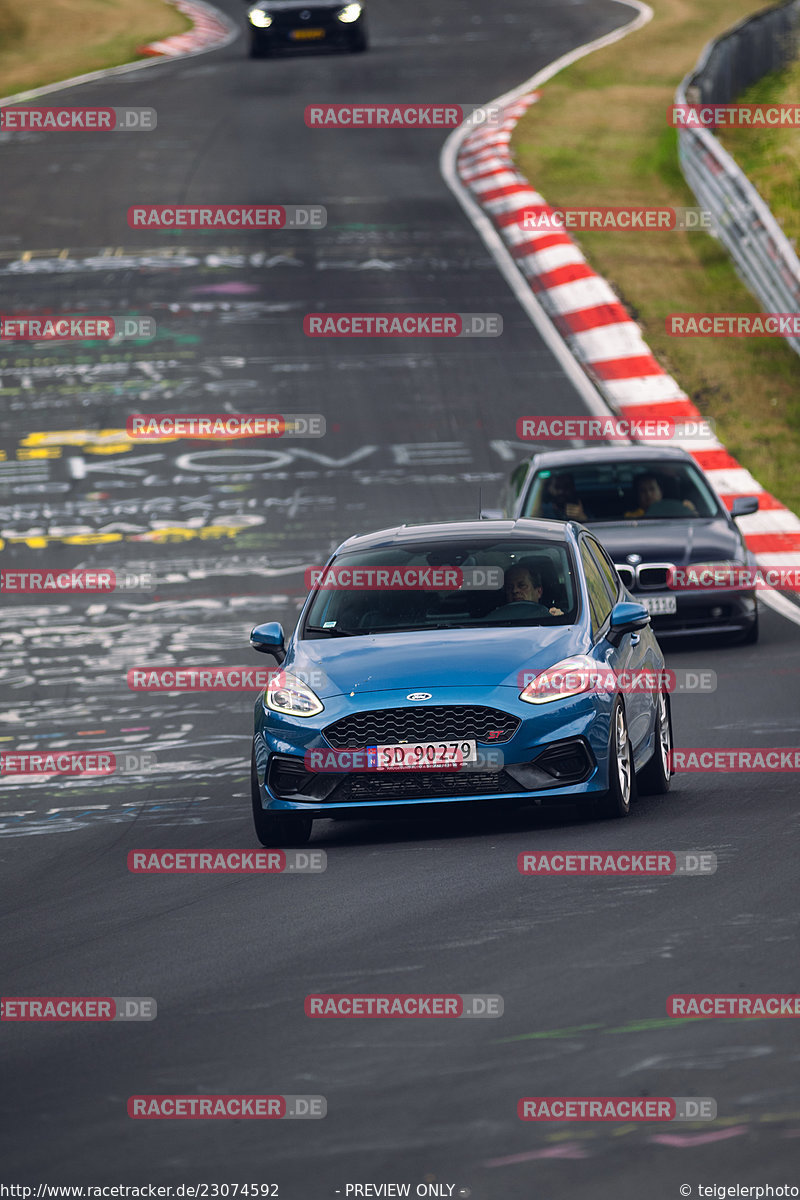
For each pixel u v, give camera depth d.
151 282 97.88
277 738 30.19
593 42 157.12
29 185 119.62
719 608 49.16
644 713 32.53
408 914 23.84
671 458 54.12
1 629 56.16
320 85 143.75
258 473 72.06
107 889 28.47
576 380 80.25
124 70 159.38
